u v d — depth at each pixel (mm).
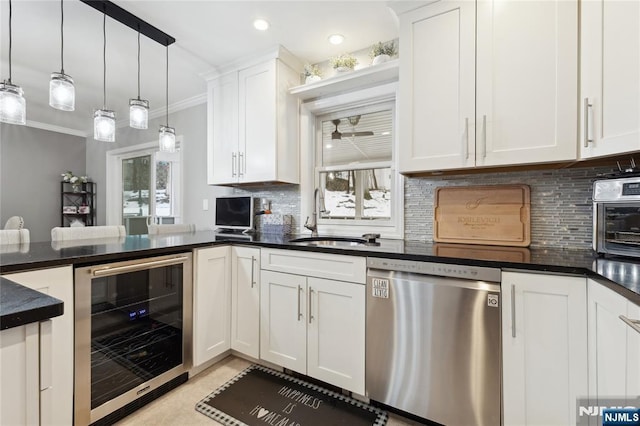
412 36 1659
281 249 1828
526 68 1392
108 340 1418
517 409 1195
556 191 1628
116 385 1443
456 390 1308
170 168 3789
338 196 2488
